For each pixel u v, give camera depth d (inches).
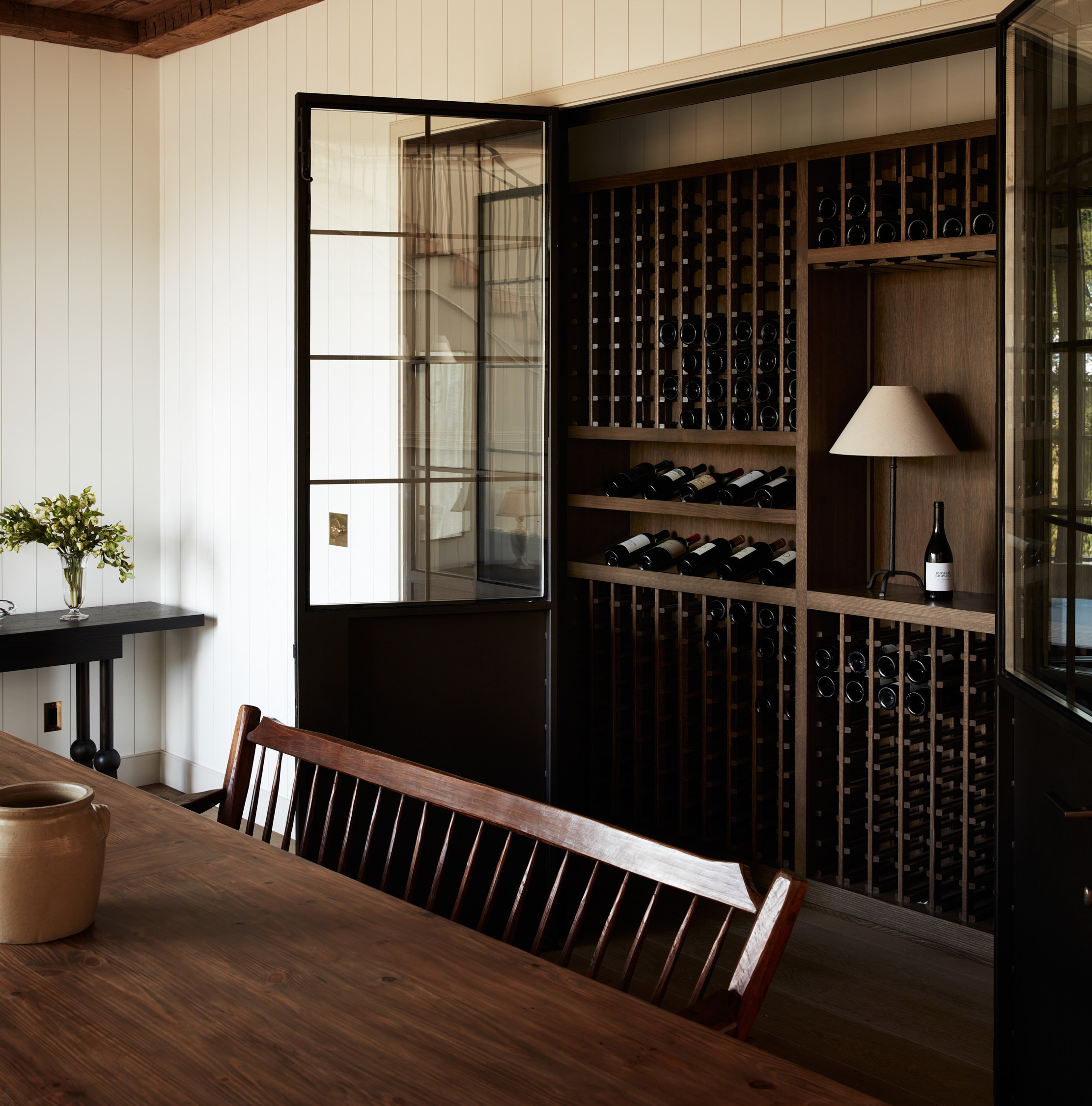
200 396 188.4
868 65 114.9
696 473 163.5
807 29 112.8
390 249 128.4
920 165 138.3
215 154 181.6
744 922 141.1
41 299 182.5
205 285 185.6
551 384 133.2
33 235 181.2
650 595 165.5
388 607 129.3
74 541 175.0
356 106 125.2
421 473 130.9
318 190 125.6
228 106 178.5
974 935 130.6
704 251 157.4
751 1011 50.0
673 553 158.2
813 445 140.4
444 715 132.3
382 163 127.4
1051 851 84.5
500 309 132.3
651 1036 46.2
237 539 182.9
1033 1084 89.3
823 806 146.3
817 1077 43.1
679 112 164.7
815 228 140.4
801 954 132.6
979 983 125.6
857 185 136.7
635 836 58.5
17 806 56.4
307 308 125.6
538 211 132.3
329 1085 42.1
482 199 130.7
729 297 151.2
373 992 49.8
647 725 169.2
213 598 188.5
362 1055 44.3
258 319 175.6
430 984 50.6
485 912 64.7
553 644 135.0
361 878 72.9
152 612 188.5
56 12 174.2
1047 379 83.0
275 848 68.7
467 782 67.5
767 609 148.7
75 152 184.5
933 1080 106.2
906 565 147.1
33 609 185.5
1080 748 78.3
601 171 173.2
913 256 129.4
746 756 159.2
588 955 132.2
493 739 134.6
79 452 188.2
